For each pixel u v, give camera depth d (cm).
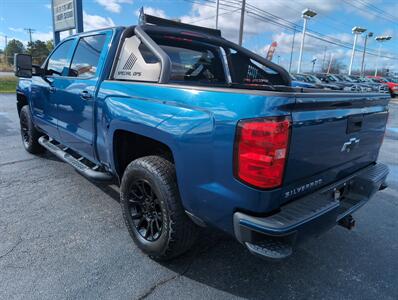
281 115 176
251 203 185
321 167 219
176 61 354
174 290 232
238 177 185
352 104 232
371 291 240
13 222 314
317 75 2802
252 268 261
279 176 184
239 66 410
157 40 340
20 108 550
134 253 272
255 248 186
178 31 335
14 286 226
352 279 253
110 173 320
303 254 285
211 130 194
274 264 268
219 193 197
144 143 280
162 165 240
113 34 310
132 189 270
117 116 266
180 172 217
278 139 177
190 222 238
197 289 234
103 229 308
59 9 1134
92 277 239
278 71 408
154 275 246
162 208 238
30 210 340
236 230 193
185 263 263
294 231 185
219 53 395
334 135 221
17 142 622
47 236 292
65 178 435
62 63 398
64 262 255
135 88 257
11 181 418
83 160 380
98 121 302
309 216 194
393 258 285
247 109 180
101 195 385
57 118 396
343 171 253
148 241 260
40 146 523
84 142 338
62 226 310
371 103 261
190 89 213
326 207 206
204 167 202
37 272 242
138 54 284
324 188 232
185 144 209
